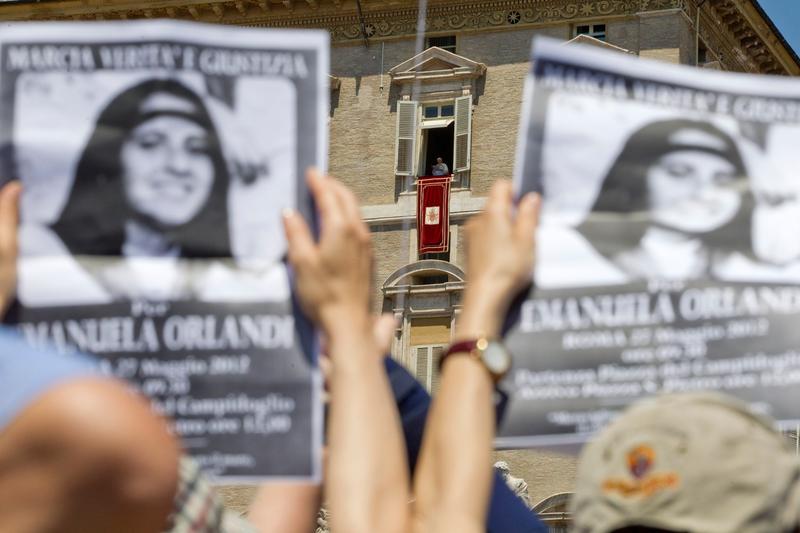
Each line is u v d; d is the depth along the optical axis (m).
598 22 39.97
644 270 4.23
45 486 2.36
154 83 4.17
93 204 4.11
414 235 39.84
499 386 4.12
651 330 4.18
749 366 4.19
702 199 4.30
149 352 4.04
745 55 43.25
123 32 4.18
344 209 3.58
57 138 4.14
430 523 3.27
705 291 4.22
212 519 3.60
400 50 41.00
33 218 4.09
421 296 39.34
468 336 3.57
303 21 41.50
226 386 4.02
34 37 4.18
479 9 40.75
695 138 4.33
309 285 3.52
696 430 2.96
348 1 41.06
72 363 2.48
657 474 2.95
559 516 36.69
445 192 39.56
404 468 3.35
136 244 4.09
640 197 4.29
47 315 4.04
